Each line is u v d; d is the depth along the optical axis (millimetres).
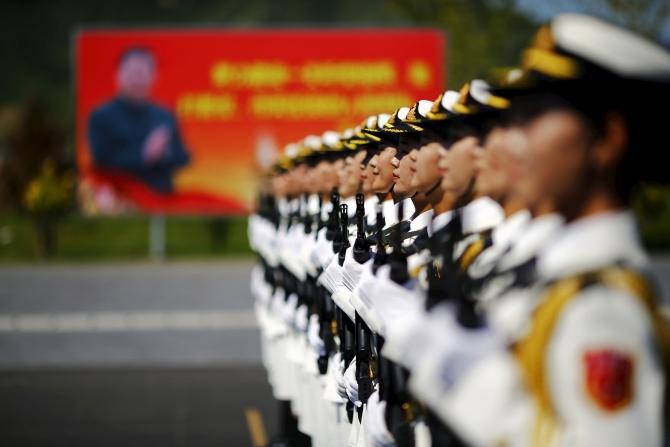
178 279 34719
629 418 3037
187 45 40906
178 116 41031
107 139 40906
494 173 4305
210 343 19797
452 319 3379
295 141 41031
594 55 3162
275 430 12242
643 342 3055
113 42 40875
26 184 49969
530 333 3191
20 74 107062
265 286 12883
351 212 8516
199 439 11836
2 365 17453
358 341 6617
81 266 41812
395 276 5023
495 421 3189
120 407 13727
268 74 41000
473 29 55125
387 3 58469
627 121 3209
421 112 5809
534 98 3305
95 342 20188
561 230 3295
